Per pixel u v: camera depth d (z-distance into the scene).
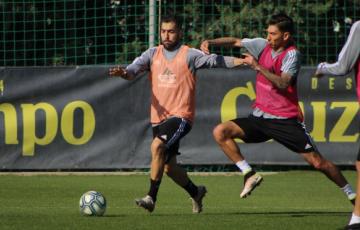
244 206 31.19
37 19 54.50
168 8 52.19
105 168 43.34
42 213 27.94
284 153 43.28
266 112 26.73
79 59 55.03
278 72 26.41
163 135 26.59
